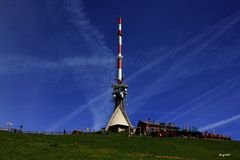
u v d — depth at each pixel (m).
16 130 93.44
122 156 58.75
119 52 147.50
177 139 101.31
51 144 67.31
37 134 87.44
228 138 118.81
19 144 63.69
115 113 138.12
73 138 83.25
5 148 58.03
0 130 86.50
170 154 72.25
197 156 73.62
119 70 145.75
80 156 55.28
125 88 143.12
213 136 117.12
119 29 149.12
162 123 127.75
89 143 77.06
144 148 77.31
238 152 85.69
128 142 84.06
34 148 60.44
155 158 60.53
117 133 117.62
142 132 122.69
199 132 119.38
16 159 50.38
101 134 104.75
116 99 142.75
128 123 135.88
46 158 52.41
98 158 54.59
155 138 99.19
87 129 109.56
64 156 54.44
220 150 87.75
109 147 74.06
